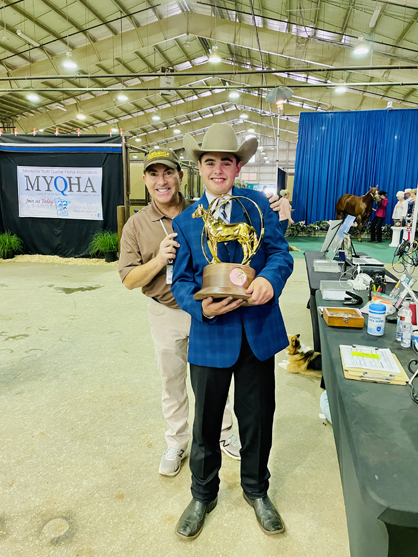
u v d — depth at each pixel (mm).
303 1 8008
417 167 11250
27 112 16406
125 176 7066
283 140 26781
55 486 1534
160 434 1892
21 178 7559
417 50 8898
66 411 2096
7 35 9570
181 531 1284
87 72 12555
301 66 12711
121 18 9266
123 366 2678
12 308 4098
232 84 16469
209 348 1167
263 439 1256
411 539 646
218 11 9750
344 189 11906
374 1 7211
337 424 1112
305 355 2641
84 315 3863
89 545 1268
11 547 1257
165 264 1298
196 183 12352
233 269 1010
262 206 1202
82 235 7648
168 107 19328
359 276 2314
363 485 685
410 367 1186
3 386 2379
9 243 7543
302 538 1295
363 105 14578
